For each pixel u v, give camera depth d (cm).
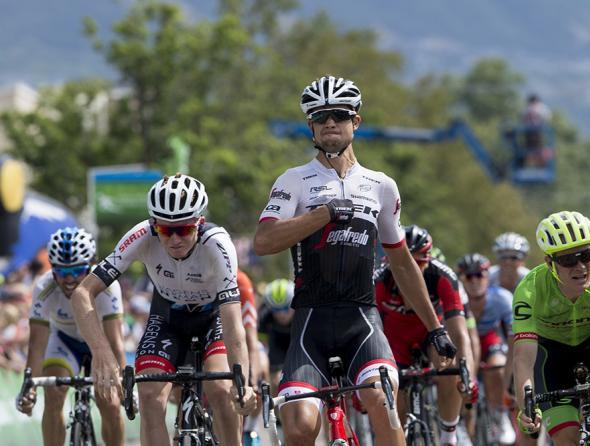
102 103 9375
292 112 10512
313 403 1459
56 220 5709
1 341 3173
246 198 8925
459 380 1906
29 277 4322
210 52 8569
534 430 1448
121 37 8500
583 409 1529
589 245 1497
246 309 2141
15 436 2623
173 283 1644
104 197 5125
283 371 1512
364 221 1544
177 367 1670
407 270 1636
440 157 16550
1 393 2681
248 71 10725
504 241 2745
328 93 1536
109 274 1584
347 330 1521
